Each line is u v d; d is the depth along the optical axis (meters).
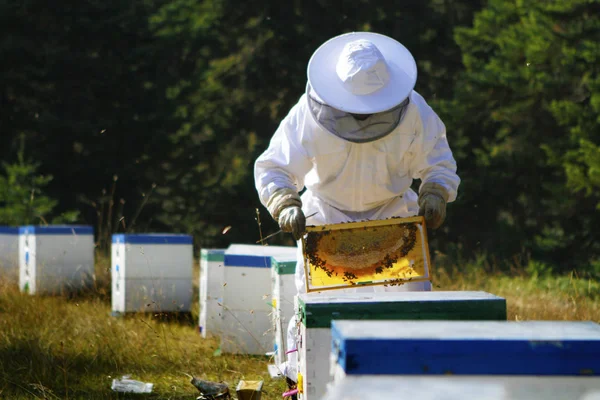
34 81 34.06
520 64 26.97
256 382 7.78
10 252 19.19
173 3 36.69
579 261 24.30
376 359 3.63
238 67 36.06
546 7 25.72
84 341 10.55
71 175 34.94
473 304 5.44
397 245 6.98
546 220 27.80
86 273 16.69
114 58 34.69
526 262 26.09
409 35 33.53
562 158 25.03
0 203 30.83
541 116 26.89
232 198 34.47
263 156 7.98
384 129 7.38
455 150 28.80
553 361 3.61
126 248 13.98
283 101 35.44
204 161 35.41
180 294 14.25
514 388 3.17
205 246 34.12
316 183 8.12
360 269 7.00
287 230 7.34
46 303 13.90
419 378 3.26
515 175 28.41
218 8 37.34
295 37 36.06
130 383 8.68
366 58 7.18
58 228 16.39
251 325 11.02
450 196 7.98
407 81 7.41
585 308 11.99
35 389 8.25
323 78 7.43
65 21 34.22
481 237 29.16
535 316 11.41
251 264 11.07
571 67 25.14
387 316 5.47
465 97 28.22
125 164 35.00
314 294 6.04
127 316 13.72
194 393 8.44
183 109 35.16
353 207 8.23
